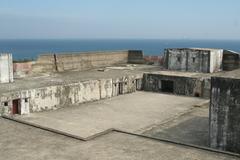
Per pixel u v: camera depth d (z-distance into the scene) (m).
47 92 18.95
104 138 10.05
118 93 24.27
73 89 20.50
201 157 8.66
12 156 8.64
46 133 10.52
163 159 8.48
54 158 8.51
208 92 23.52
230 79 11.75
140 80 26.36
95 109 19.70
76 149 9.13
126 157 8.58
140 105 20.94
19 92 17.47
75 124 16.28
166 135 14.52
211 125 12.44
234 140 11.91
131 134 10.45
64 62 27.00
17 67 23.28
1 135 10.29
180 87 24.81
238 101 11.66
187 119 17.31
